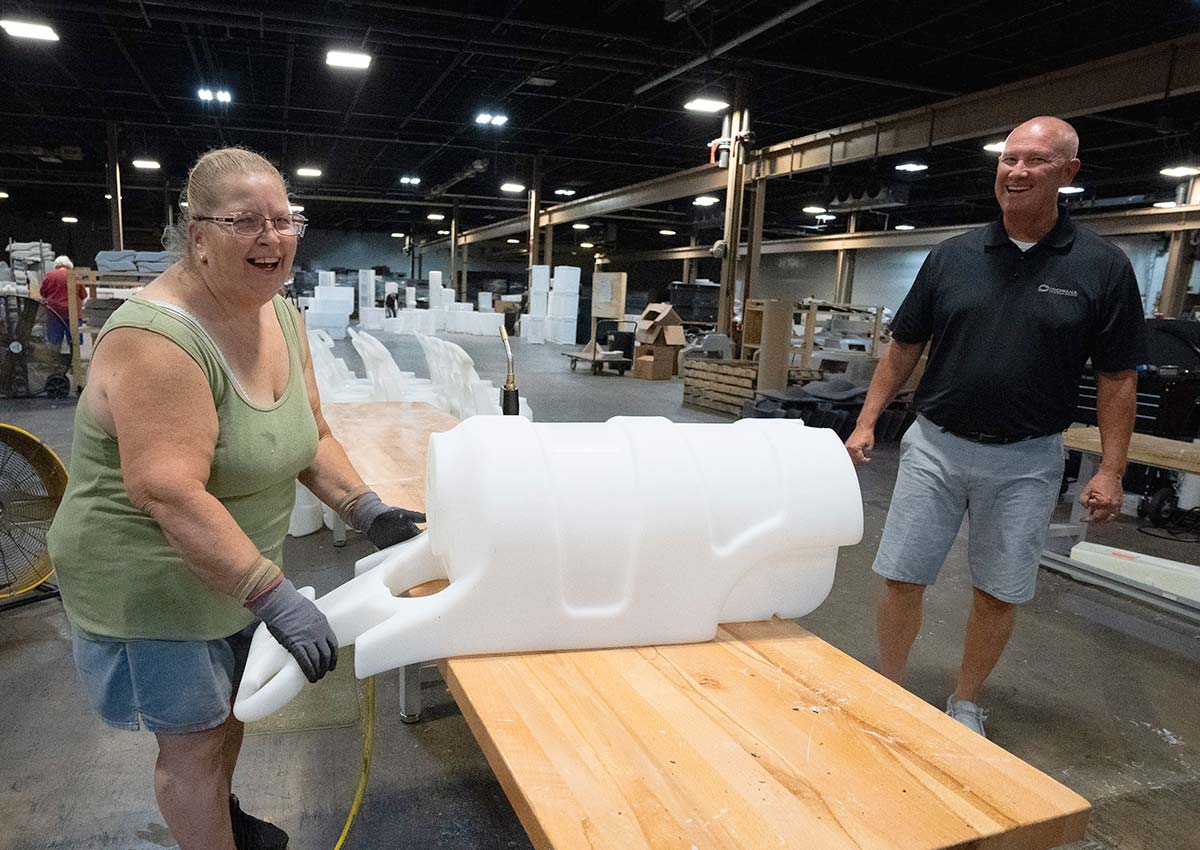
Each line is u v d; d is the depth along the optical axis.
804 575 1.32
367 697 1.66
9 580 3.03
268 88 13.59
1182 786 2.24
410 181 22.97
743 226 23.78
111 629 1.23
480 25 10.02
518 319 23.09
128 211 29.69
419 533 1.46
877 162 15.33
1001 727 2.52
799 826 0.81
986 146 12.14
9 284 11.93
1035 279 2.00
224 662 1.36
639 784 0.86
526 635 1.16
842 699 1.08
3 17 9.22
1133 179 14.92
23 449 2.98
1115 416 2.05
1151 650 3.12
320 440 1.62
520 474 1.12
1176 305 13.82
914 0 8.23
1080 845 1.98
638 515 1.17
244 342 1.28
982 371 2.06
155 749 2.21
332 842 1.88
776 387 8.45
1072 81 8.10
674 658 1.18
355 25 9.60
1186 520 4.89
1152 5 7.93
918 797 0.87
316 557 3.69
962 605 3.53
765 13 9.10
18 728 2.29
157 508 1.09
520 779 0.86
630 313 22.36
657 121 14.84
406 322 22.80
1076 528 4.23
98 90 13.80
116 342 1.12
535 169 18.88
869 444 2.35
